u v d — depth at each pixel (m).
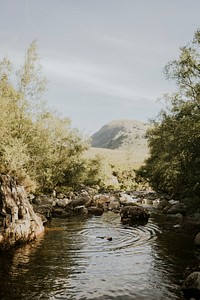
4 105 37.25
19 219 23.47
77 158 61.28
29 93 43.53
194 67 36.06
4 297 13.28
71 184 61.97
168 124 37.78
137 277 16.06
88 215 37.59
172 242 23.77
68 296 13.52
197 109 34.41
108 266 17.78
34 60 43.47
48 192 54.41
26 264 17.78
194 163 27.56
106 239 24.48
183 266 17.95
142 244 23.02
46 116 45.97
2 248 20.11
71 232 26.95
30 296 13.44
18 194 25.09
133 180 92.25
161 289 14.46
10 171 34.75
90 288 14.48
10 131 39.53
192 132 30.95
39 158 46.53
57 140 56.00
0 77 41.69
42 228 26.67
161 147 43.38
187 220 33.41
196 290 13.55
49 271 16.70
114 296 13.60
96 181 76.62
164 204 44.56
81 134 60.69
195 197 29.44
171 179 41.59
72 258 19.19
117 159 131.88
